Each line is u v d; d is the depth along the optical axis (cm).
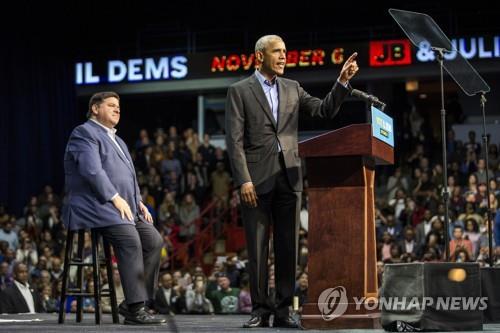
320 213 461
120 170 580
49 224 1622
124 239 558
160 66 1905
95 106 588
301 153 461
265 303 501
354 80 1803
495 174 1573
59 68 1862
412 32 605
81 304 620
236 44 2039
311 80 1812
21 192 1747
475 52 1745
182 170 1788
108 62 1909
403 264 415
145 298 559
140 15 1994
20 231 1534
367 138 449
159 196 1712
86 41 1961
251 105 501
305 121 1948
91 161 561
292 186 496
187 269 1550
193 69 1891
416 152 1748
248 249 500
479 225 1314
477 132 1873
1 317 778
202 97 1975
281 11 1981
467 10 1920
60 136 1842
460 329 412
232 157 493
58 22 1847
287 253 499
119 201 560
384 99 1870
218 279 1228
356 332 415
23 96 1770
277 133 501
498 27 1923
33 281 1298
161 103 2041
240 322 625
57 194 1816
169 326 520
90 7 1906
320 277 457
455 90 1962
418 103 2011
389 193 1669
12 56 1755
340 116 1914
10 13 1741
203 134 1975
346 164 459
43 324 574
